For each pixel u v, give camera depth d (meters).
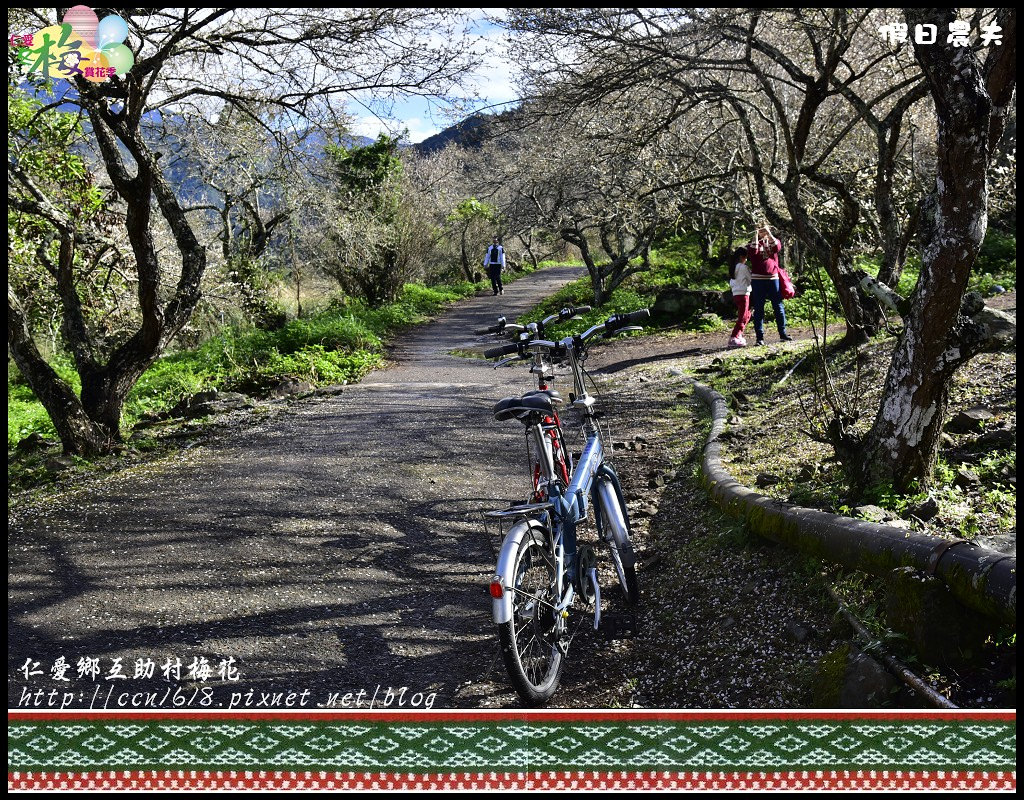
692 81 11.34
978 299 4.14
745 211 16.05
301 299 28.55
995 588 2.75
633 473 6.64
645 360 13.30
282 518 5.69
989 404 5.45
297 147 10.98
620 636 3.96
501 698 3.38
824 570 3.77
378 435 8.35
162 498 6.26
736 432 6.74
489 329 4.51
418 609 4.28
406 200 28.53
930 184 12.98
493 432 8.42
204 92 9.92
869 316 9.22
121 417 10.02
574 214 22.23
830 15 9.33
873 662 2.98
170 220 9.70
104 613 4.20
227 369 15.26
